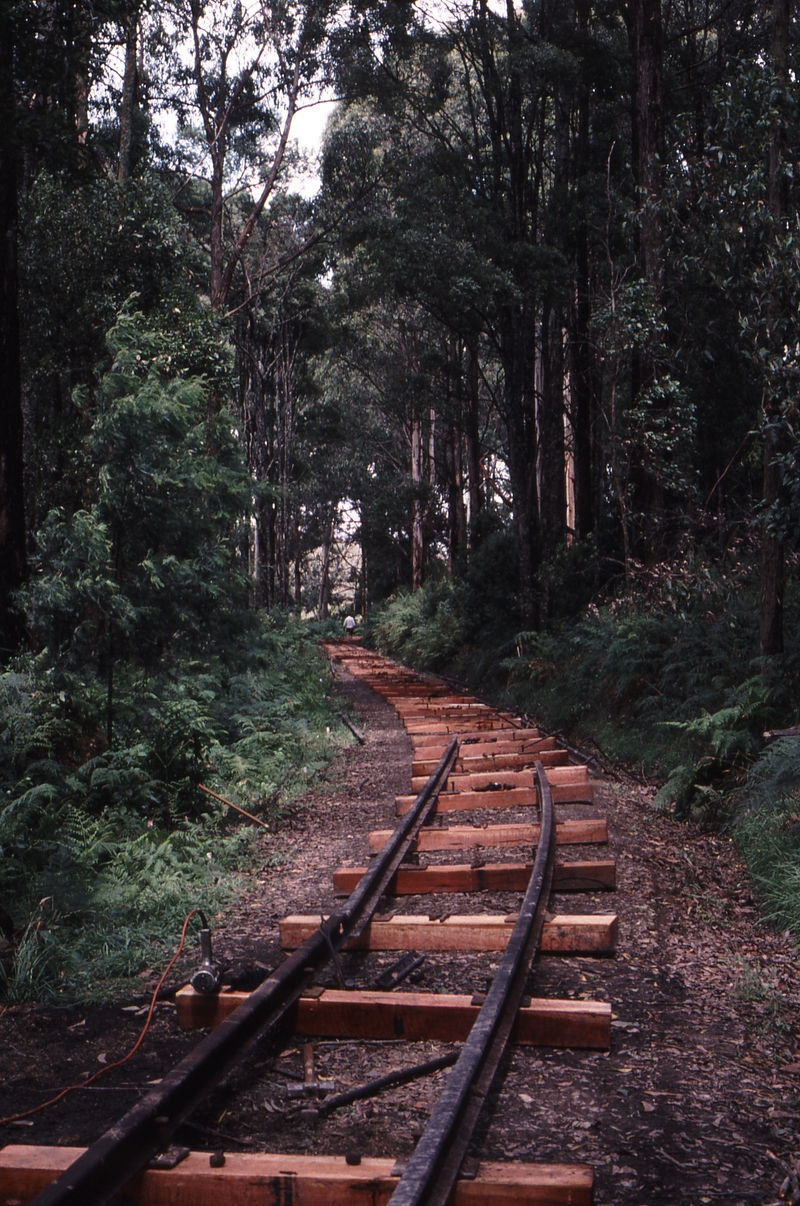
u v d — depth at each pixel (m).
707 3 22.53
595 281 24.34
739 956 5.07
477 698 21.08
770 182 10.49
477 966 4.71
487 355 31.97
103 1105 3.35
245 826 8.40
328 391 53.34
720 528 16.23
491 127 23.28
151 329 16.70
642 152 16.88
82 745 8.24
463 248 19.94
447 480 46.06
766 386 10.15
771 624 10.28
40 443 16.22
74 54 12.57
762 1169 2.88
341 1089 3.39
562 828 7.54
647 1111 3.24
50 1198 2.27
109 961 4.91
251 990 4.26
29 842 6.34
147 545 8.88
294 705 15.20
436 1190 2.48
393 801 9.88
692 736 10.91
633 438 16.66
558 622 21.78
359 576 80.38
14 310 12.30
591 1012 3.78
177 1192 2.60
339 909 5.84
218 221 25.75
